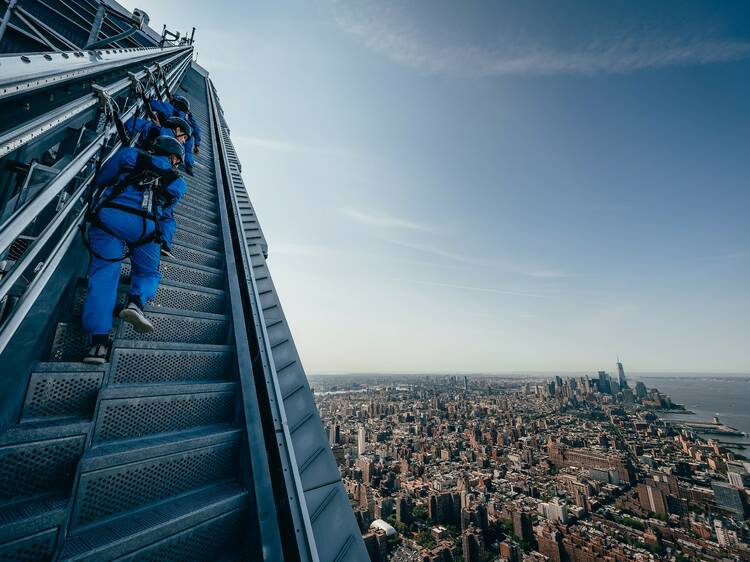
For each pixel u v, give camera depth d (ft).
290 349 9.83
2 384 5.23
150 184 7.74
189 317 9.65
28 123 4.85
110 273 6.96
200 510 5.78
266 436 7.33
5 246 3.76
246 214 20.22
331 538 5.74
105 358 6.62
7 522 4.33
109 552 4.81
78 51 6.74
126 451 5.79
